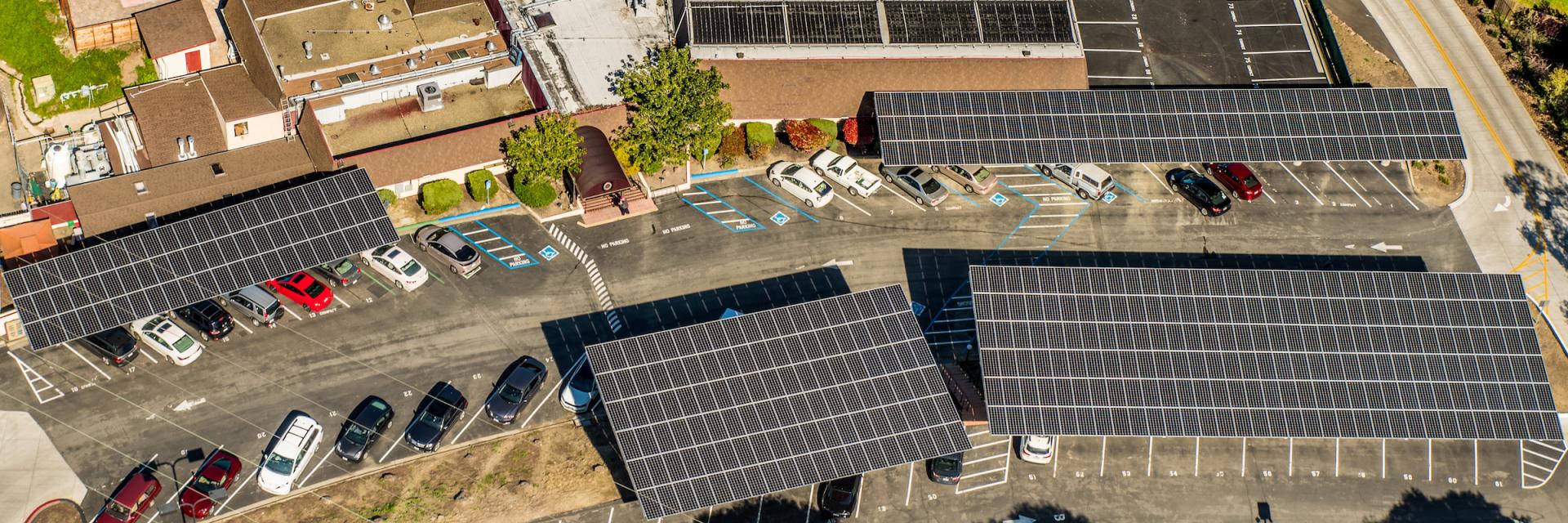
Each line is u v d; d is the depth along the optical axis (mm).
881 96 88875
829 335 75375
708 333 74688
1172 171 94062
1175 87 96562
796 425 71750
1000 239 89312
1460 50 105438
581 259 85875
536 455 76625
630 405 71625
